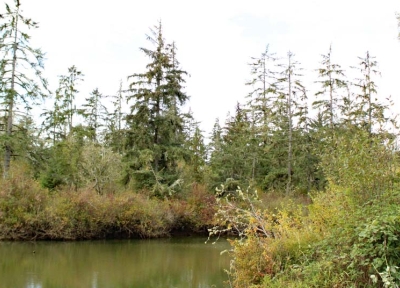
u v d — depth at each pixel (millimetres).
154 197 23609
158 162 25688
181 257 14742
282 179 30500
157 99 25438
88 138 34594
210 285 10062
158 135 25766
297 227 8070
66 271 11633
